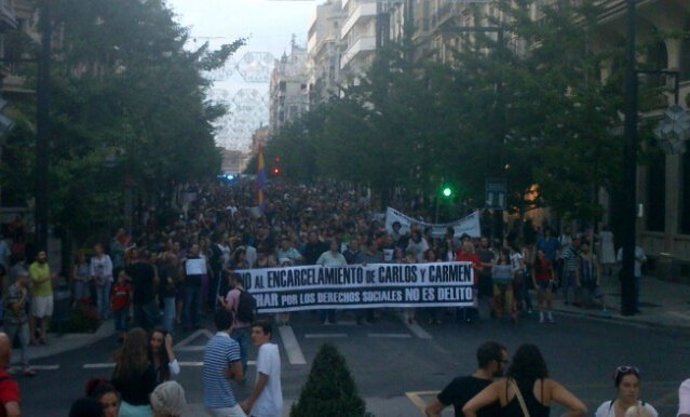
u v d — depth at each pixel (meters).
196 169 57.66
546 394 8.11
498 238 35.16
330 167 66.75
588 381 17.16
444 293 25.86
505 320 26.56
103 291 25.67
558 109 31.25
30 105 27.06
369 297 25.73
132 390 9.57
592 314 27.69
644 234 38.84
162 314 22.67
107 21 27.62
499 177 35.69
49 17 22.83
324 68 151.25
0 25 29.89
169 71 31.92
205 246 27.41
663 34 30.56
